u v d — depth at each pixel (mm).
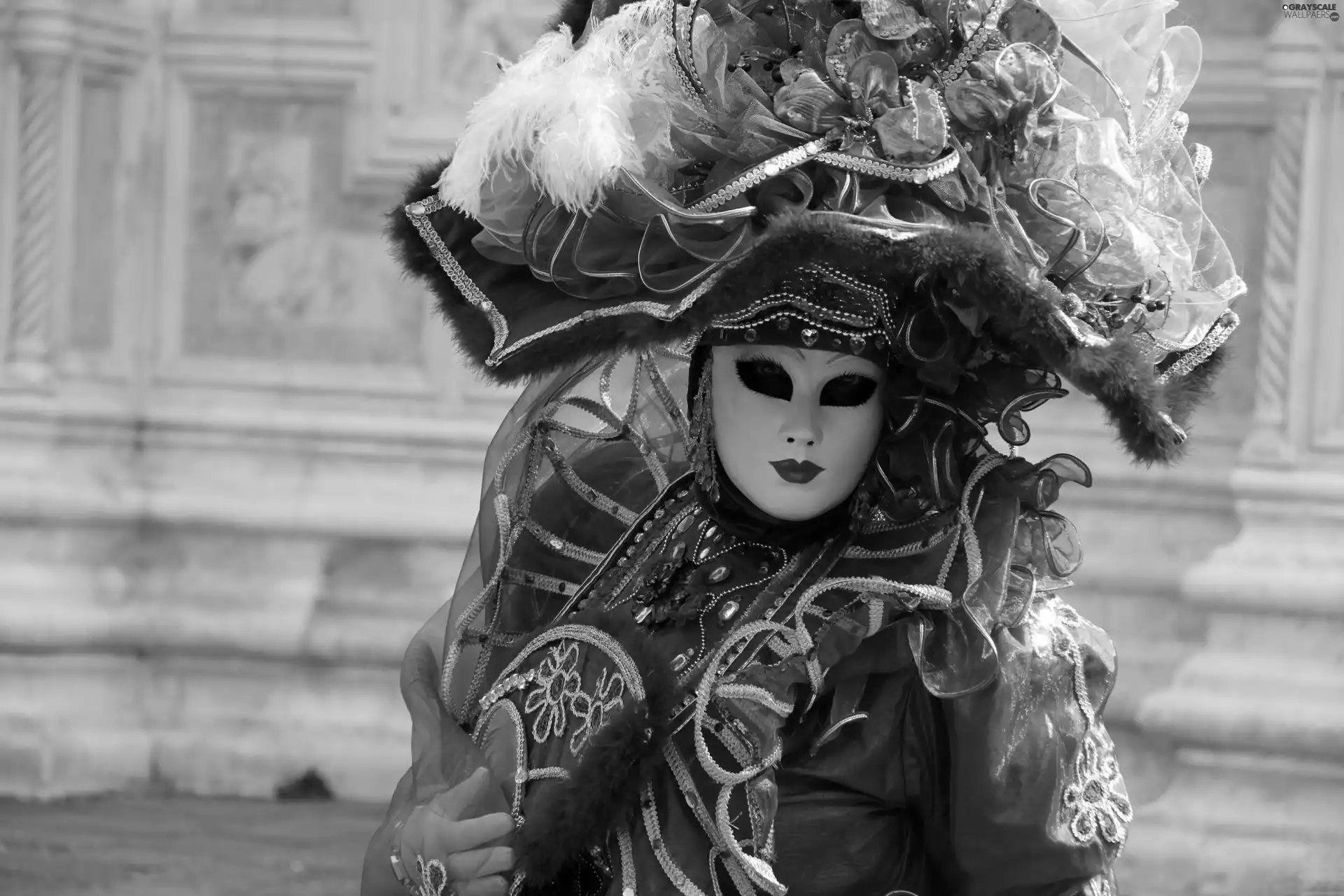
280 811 12672
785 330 3861
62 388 14070
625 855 3869
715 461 4242
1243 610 12172
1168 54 4180
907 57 3801
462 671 4781
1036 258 3672
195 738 13508
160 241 14469
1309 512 12250
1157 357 3887
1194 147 4309
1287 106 12289
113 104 14320
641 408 4895
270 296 14375
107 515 13859
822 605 3928
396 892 4328
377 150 14172
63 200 13977
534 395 4766
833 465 3959
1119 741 12328
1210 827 11625
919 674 3795
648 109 3861
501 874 4055
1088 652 3912
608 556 4562
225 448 14266
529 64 4027
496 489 4742
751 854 3754
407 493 13930
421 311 14180
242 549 14023
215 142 14438
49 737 13141
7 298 13867
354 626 13586
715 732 3869
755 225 3736
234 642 13648
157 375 14453
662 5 3963
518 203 4062
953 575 3807
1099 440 12875
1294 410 12398
